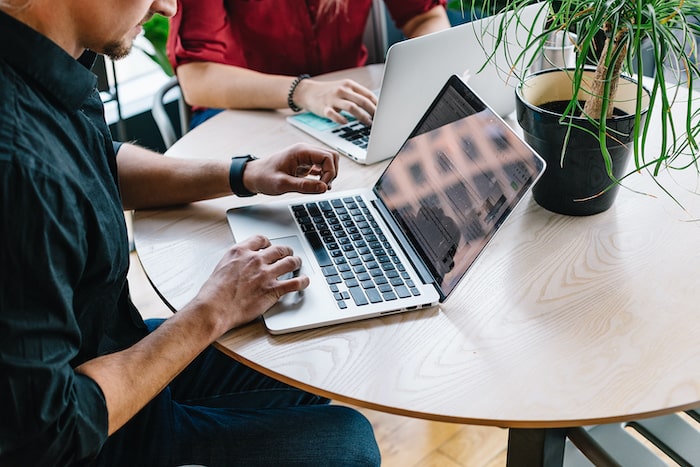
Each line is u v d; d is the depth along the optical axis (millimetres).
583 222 1248
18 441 878
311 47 2035
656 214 1255
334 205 1306
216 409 1236
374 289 1106
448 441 1838
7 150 850
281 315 1070
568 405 929
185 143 1531
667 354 990
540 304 1085
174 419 1188
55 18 929
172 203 1338
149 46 3092
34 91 935
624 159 1192
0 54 898
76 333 936
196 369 1370
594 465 1170
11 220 845
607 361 985
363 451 1197
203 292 1073
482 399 943
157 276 1172
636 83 1233
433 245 1153
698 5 1089
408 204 1244
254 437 1177
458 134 1207
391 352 1020
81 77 984
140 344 1020
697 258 1152
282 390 1376
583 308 1073
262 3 1923
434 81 1393
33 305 879
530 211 1281
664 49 1029
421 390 961
